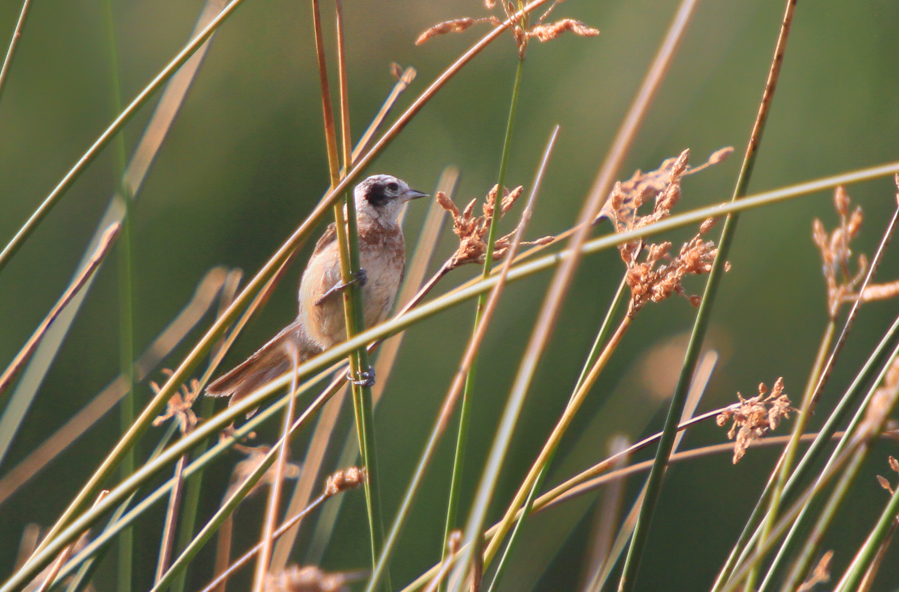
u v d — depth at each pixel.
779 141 15.02
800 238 14.59
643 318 13.58
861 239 14.73
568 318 13.73
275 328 14.09
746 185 3.32
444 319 14.42
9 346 13.71
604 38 15.80
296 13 16.08
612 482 3.59
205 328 11.41
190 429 4.67
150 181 14.64
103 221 5.22
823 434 3.33
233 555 9.70
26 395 4.91
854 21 14.87
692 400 4.73
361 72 16.31
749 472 12.84
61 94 14.35
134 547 4.37
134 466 4.61
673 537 12.59
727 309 14.21
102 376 13.45
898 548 11.10
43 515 11.89
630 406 6.81
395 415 13.91
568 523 6.00
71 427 5.29
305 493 5.16
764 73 15.09
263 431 10.33
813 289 14.39
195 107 15.20
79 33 14.42
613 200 3.83
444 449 13.18
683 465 12.82
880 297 2.58
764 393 3.77
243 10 15.77
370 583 2.82
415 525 12.34
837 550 11.20
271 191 15.59
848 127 15.00
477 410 13.61
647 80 2.47
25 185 14.14
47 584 3.34
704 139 15.18
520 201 15.61
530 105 16.11
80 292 5.20
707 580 12.42
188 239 14.85
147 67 15.01
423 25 16.44
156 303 14.41
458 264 4.55
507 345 13.94
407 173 16.12
